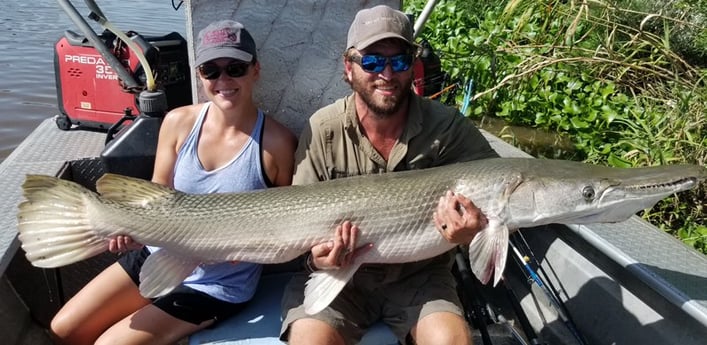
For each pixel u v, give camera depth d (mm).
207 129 1396
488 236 1233
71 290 1568
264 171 1405
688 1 2965
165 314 1307
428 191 1257
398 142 1356
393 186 1270
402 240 1269
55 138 1836
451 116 1397
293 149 1435
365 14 1303
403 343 1315
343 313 1289
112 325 1393
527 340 1430
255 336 1310
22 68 4578
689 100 2375
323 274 1277
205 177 1397
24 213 1260
